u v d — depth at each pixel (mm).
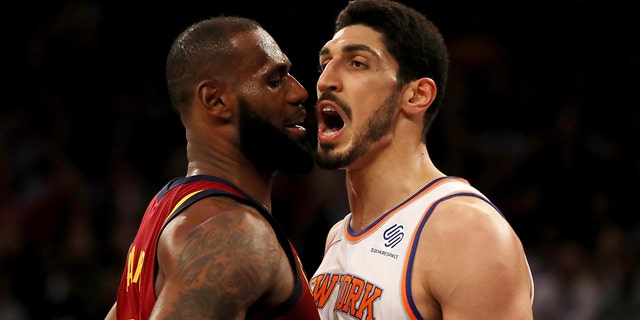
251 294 3289
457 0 12695
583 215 9805
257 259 3311
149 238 3596
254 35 3793
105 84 11883
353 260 3973
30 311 8836
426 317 3688
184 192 3602
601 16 12625
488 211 3754
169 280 3289
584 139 10883
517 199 10102
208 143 3771
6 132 11117
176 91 3814
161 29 12492
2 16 12430
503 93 11773
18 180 10445
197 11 12500
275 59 3793
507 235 3674
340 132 3969
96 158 10945
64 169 10328
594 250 9094
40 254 9227
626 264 8641
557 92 11875
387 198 3990
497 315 3529
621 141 11094
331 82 3959
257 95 3727
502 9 12719
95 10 12539
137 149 11000
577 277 8688
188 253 3293
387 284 3756
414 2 12648
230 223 3355
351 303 3863
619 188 10227
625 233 9234
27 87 11844
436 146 10812
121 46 12359
